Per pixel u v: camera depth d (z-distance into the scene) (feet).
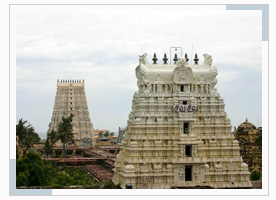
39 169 309.63
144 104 313.73
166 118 316.19
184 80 320.91
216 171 311.88
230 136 323.98
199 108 324.80
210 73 332.39
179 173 303.07
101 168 457.27
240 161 321.32
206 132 321.52
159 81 321.93
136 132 307.99
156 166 301.63
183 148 305.53
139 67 331.57
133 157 303.48
